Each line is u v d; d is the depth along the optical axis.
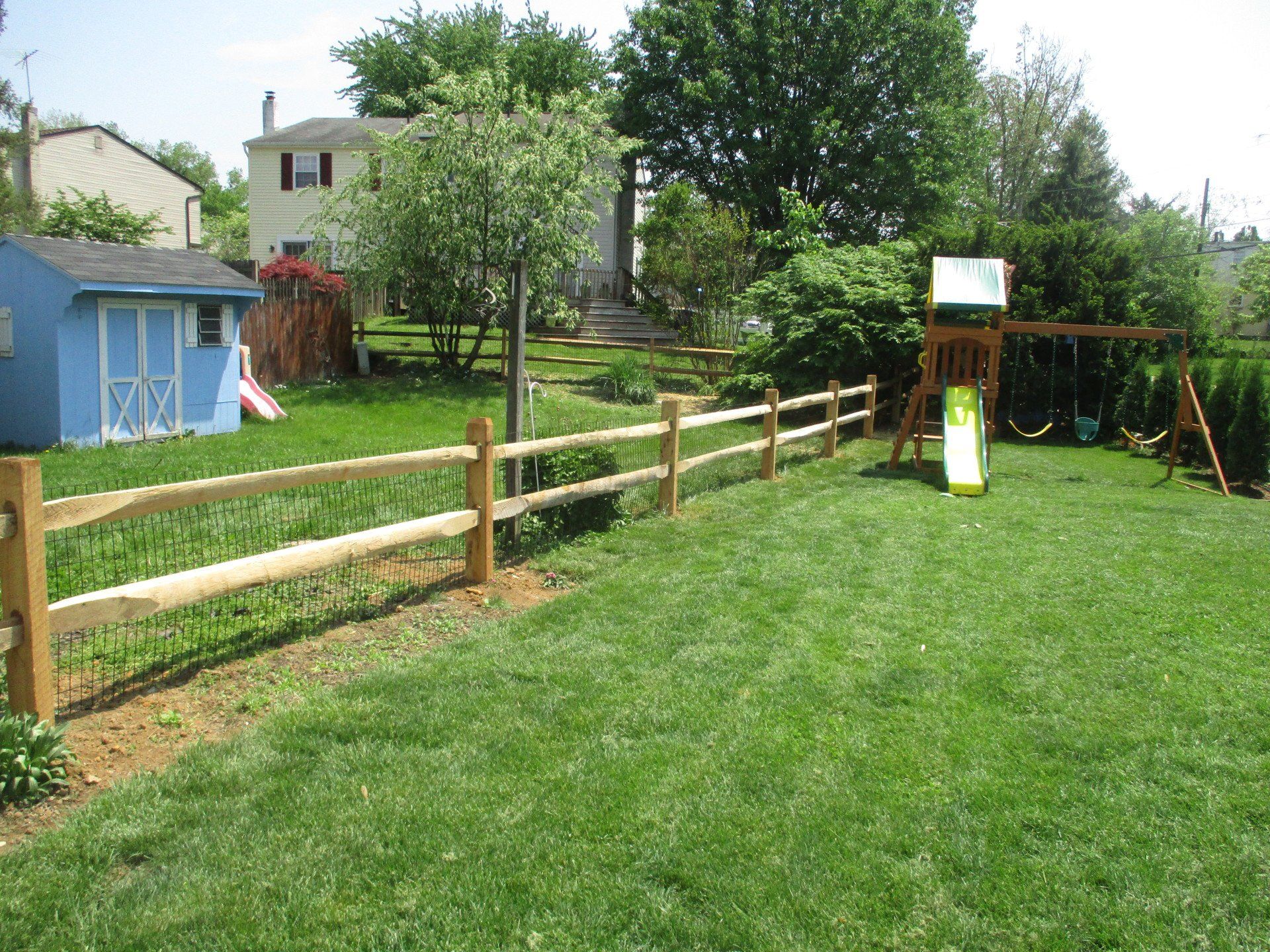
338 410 14.08
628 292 29.91
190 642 4.69
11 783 3.14
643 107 31.02
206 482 4.05
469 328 23.23
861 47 29.23
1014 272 15.84
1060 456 13.59
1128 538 7.46
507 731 3.84
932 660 4.72
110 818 3.08
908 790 3.47
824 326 15.73
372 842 3.03
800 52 29.94
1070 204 34.47
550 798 3.33
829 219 31.25
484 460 5.87
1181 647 4.94
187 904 2.70
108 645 4.59
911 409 11.49
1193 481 11.66
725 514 8.30
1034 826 3.25
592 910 2.75
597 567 6.45
